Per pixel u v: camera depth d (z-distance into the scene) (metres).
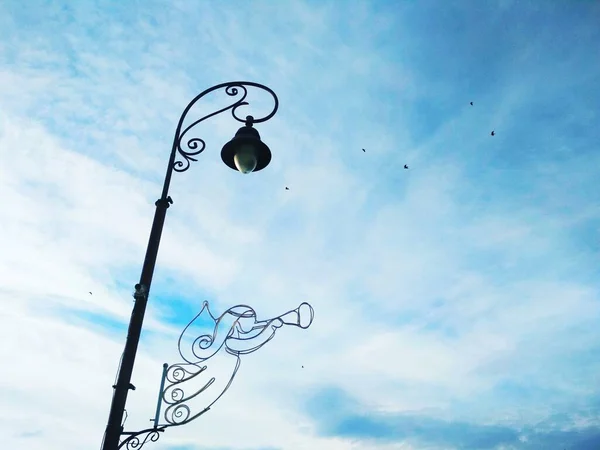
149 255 3.88
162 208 4.16
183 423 3.91
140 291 3.66
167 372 4.30
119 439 3.15
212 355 4.44
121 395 3.26
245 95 5.04
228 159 5.02
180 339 4.49
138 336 3.50
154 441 3.77
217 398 4.13
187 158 4.60
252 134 4.83
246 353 4.47
